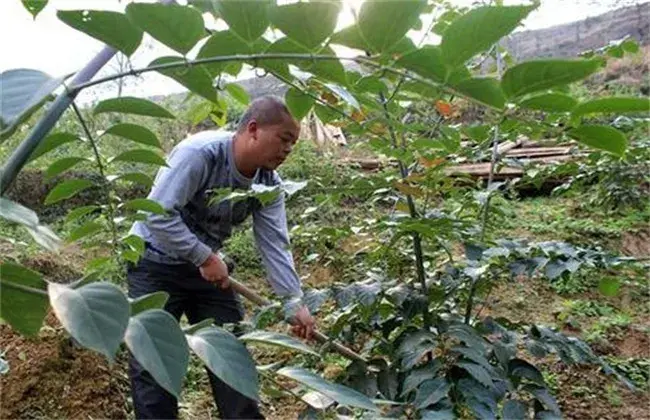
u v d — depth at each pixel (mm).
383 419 1057
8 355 2479
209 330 602
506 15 521
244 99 1104
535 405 1512
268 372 740
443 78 573
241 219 2107
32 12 748
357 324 1714
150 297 591
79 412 2414
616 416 2447
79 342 437
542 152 3926
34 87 555
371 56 597
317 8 560
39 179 3943
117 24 593
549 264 1460
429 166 1485
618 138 625
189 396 2648
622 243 3859
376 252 1716
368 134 1397
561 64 523
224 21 596
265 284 3707
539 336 1619
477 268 1474
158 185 1845
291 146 1945
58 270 3129
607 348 2965
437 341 1466
